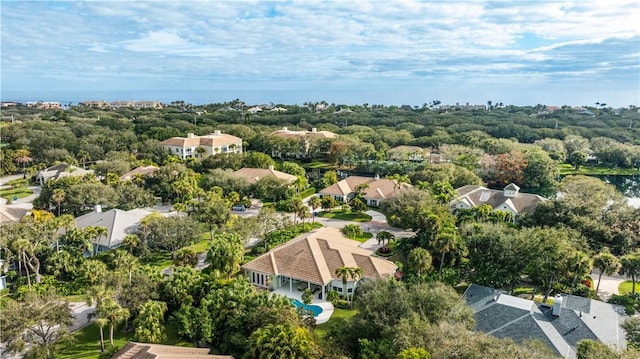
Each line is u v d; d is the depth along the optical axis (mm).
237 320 44812
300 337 36812
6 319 40594
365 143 154375
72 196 91312
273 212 85312
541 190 127062
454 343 34062
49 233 65438
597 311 48531
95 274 57500
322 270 59125
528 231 62375
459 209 85438
